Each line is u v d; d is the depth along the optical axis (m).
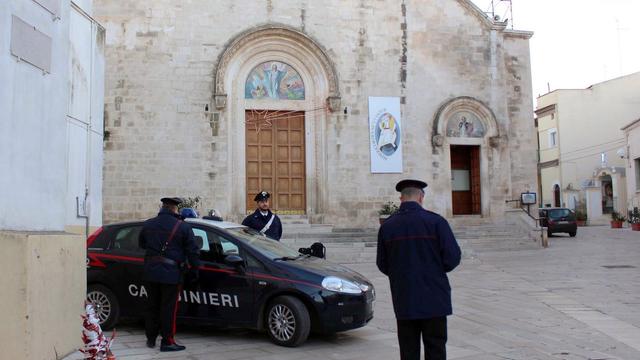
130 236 9.17
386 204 22.67
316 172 22.69
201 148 21.50
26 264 5.47
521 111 24.59
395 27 23.48
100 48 12.19
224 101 21.55
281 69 22.83
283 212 22.56
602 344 8.23
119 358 7.36
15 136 5.82
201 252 8.67
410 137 23.22
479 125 24.12
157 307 7.94
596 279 14.30
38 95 6.29
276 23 22.34
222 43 21.95
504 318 10.03
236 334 8.83
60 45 6.82
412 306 5.62
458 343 8.32
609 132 49.75
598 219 47.09
